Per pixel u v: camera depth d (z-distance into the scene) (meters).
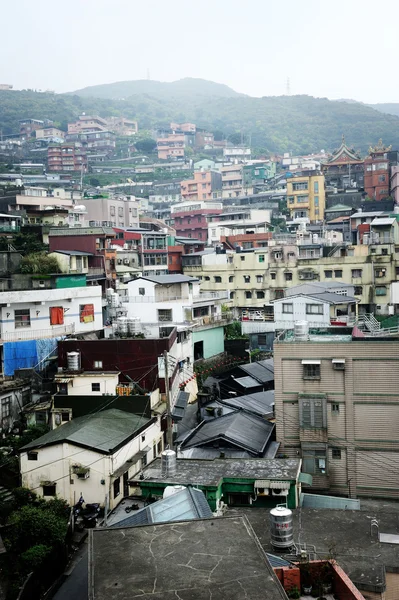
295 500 25.44
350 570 19.39
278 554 18.81
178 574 12.17
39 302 48.47
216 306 66.44
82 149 185.12
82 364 40.94
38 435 37.28
